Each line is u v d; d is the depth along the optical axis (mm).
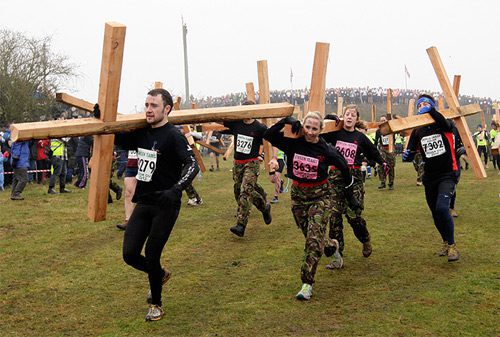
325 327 4695
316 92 5570
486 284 5727
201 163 10078
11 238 8398
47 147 16016
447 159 6656
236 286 5910
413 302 5258
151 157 4801
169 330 4711
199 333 4633
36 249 7676
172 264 6855
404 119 6270
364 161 10789
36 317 5094
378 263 6730
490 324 4668
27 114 26312
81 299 5570
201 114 5059
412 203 11531
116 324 4883
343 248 6820
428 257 6953
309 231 5520
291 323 4812
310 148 5535
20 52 26547
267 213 8688
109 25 4293
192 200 11797
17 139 4039
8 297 5645
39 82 26969
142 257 4871
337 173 6625
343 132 6816
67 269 6660
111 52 4328
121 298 5582
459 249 7309
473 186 14609
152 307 4984
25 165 12414
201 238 8328
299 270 6457
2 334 4695
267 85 8680
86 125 4371
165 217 4832
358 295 5535
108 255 7320
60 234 8680
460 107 6988
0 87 25453
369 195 13172
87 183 16172
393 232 8492
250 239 8242
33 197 12844
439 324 4688
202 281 6113
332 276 6227
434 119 6523
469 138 6934
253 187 8312
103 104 4438
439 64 7031
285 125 5527
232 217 10219
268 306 5262
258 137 8414
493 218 9500
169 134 4793
